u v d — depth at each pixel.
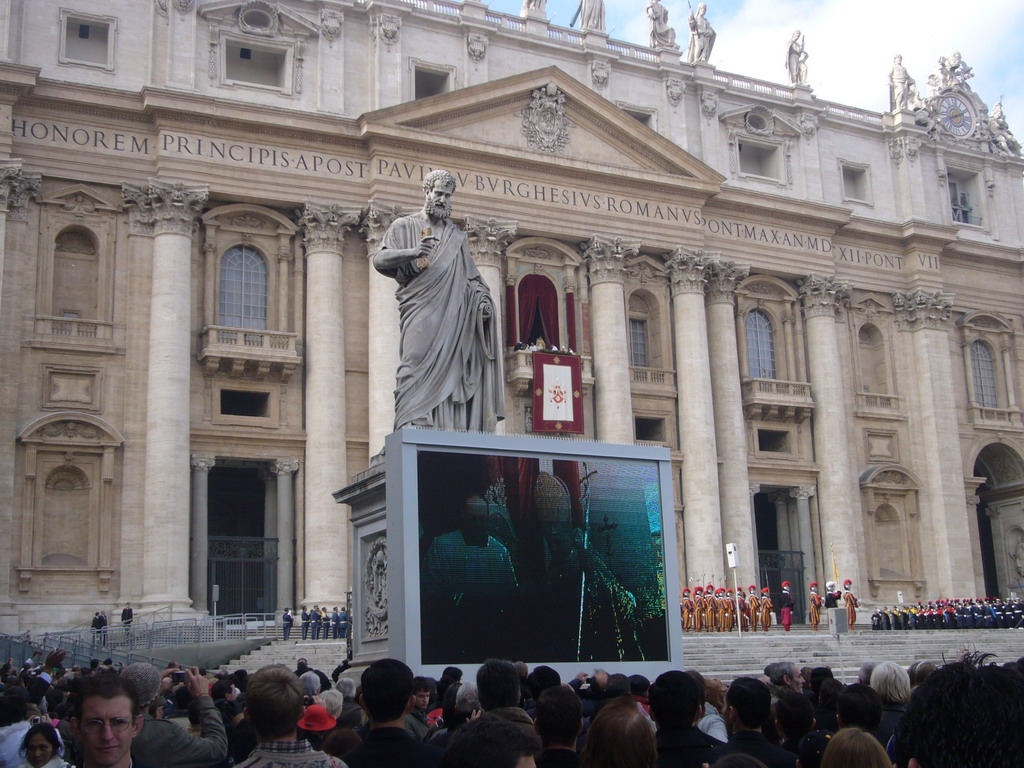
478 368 17.08
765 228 56.06
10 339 41.38
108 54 44.84
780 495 55.88
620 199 52.03
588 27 54.34
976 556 58.50
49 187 43.09
